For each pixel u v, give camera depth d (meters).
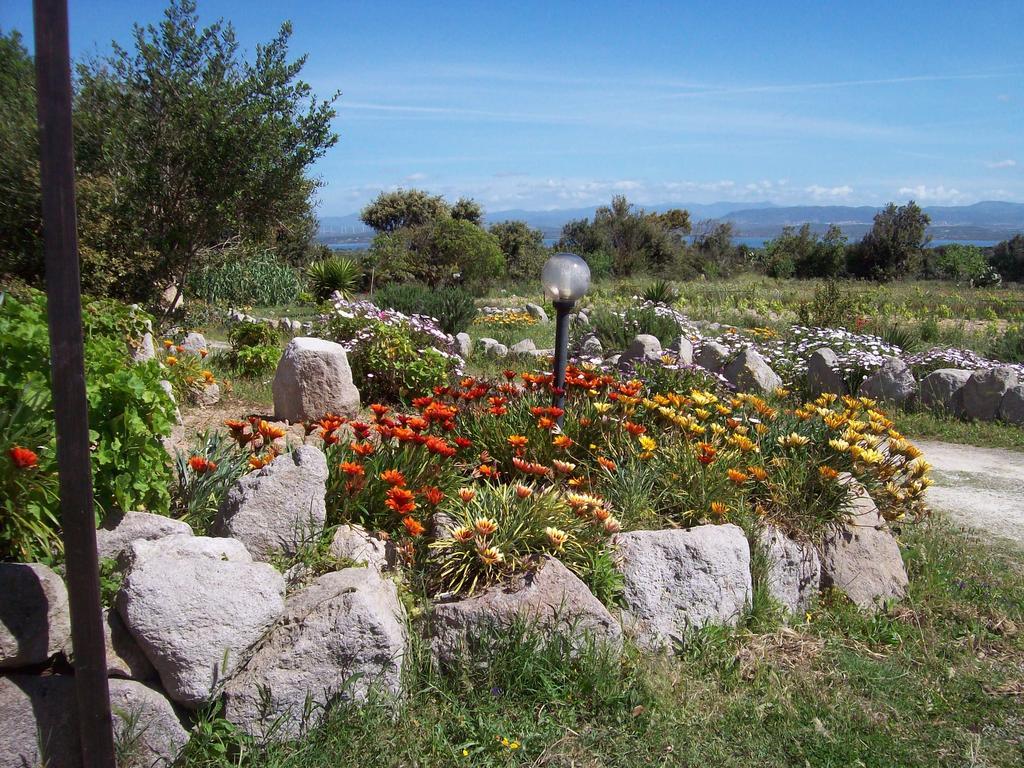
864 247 38.97
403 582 3.72
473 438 5.13
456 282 29.12
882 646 4.32
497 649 3.46
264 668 2.95
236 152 11.09
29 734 2.49
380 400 9.04
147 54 10.80
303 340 7.39
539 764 3.09
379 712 3.09
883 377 10.80
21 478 2.88
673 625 4.01
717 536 4.21
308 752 2.94
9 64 11.84
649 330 14.41
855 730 3.49
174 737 2.76
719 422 5.88
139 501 3.45
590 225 43.34
